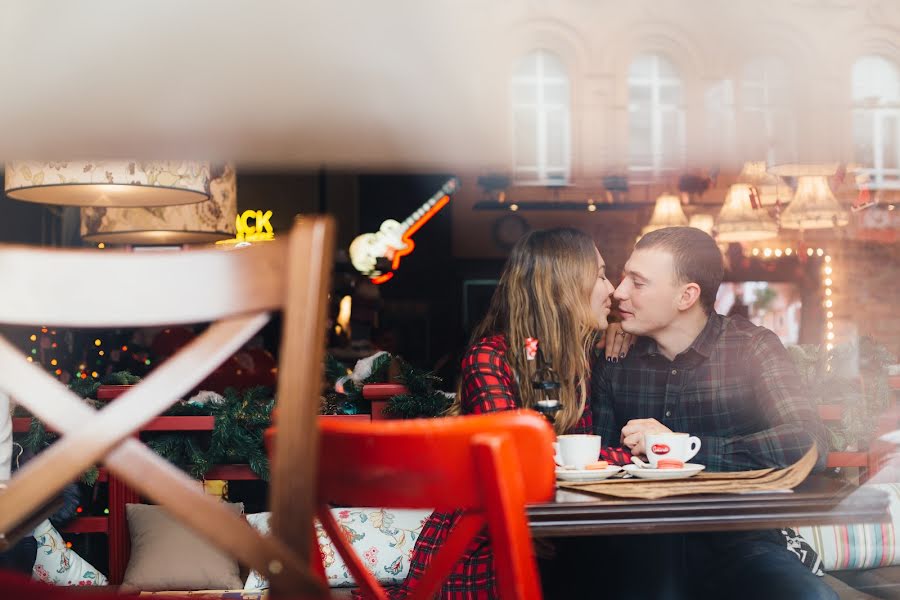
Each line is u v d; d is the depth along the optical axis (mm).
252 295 831
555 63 9836
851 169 7887
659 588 1933
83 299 863
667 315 2209
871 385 2793
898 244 7941
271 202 9617
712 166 8867
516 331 1950
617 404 2289
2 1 7660
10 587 834
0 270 869
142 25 8219
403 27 9250
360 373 2863
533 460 948
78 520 2721
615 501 1343
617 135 9656
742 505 1344
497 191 9484
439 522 1734
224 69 8664
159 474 804
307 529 796
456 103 9555
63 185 2975
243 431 2738
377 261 8273
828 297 7934
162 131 8445
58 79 7969
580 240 1995
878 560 2625
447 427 947
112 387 2900
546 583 1953
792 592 1784
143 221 3738
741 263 7992
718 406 2188
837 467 2750
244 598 2488
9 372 820
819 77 9672
